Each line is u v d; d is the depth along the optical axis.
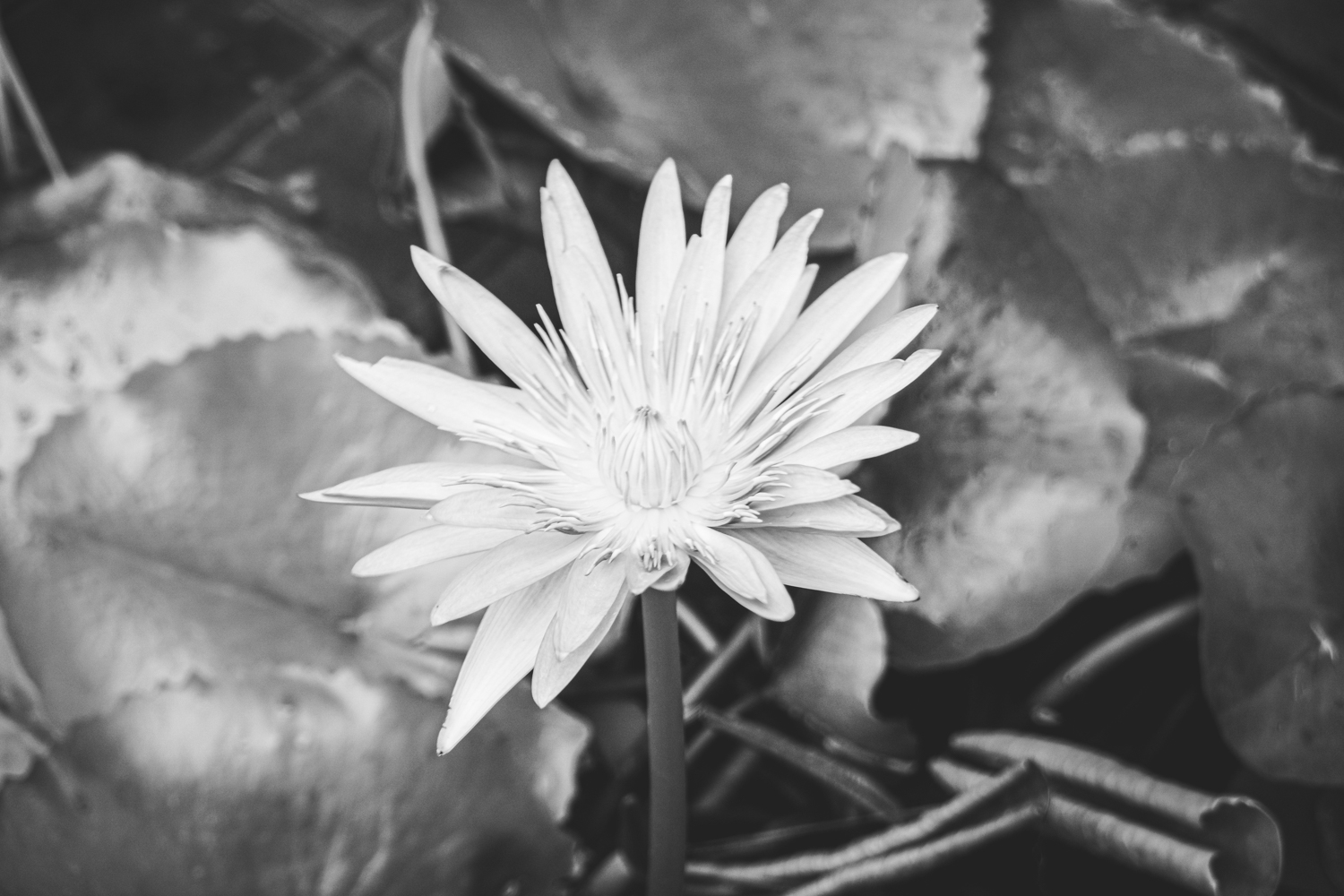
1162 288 0.95
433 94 0.98
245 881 0.80
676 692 0.76
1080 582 0.88
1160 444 0.92
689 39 0.97
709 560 0.71
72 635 0.84
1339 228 0.95
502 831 0.82
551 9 0.97
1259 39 1.23
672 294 0.74
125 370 0.90
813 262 0.95
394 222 1.12
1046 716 0.92
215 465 0.86
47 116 1.17
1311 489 0.88
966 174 0.90
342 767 0.81
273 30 1.25
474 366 1.00
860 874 0.84
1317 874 0.87
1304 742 0.85
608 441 0.73
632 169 0.95
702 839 0.90
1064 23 1.04
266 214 0.97
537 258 1.10
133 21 1.25
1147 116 1.01
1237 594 0.86
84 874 0.80
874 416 0.87
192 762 0.80
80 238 0.91
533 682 0.71
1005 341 0.89
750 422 0.73
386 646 0.86
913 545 0.88
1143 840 0.82
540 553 0.71
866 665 0.85
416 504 0.72
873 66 0.97
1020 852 0.87
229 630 0.85
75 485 0.85
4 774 0.84
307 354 0.87
